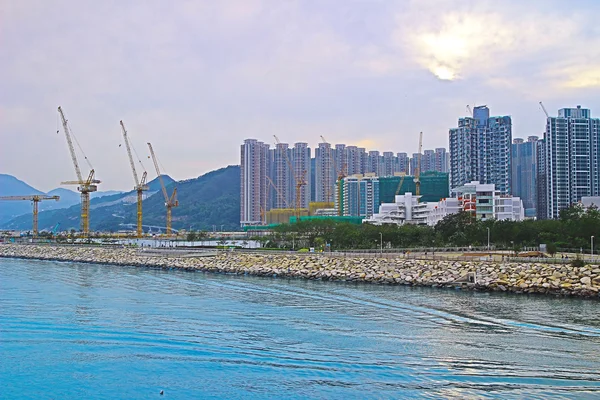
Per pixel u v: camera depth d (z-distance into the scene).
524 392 61.69
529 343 79.00
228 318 97.50
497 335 83.50
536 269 126.19
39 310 106.06
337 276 151.50
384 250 193.38
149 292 129.75
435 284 132.88
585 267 121.50
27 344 81.38
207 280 154.12
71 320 96.75
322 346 79.25
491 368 69.06
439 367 69.69
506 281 124.62
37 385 66.62
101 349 79.00
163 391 64.56
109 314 101.88
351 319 95.62
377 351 76.50
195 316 99.56
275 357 74.56
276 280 152.25
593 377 65.75
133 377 68.56
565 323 90.00
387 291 126.31
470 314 97.81
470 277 131.25
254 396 62.53
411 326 89.94
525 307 103.50
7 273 179.12
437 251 183.75
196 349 78.50
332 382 65.62
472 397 60.66
